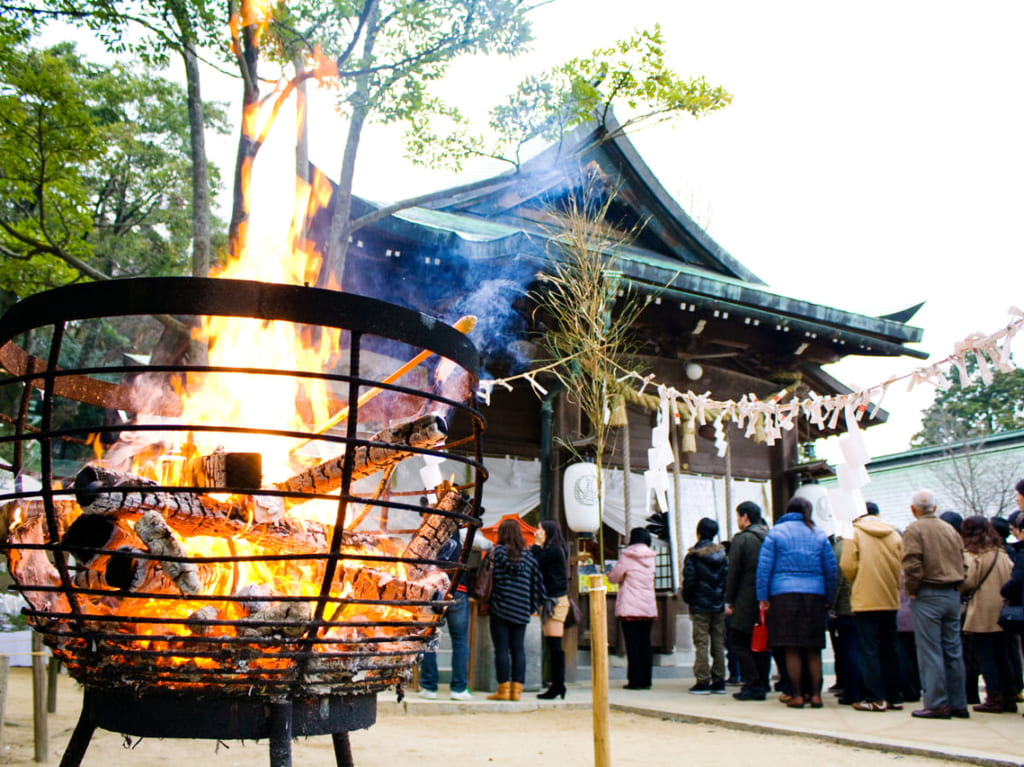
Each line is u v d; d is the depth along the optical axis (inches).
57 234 327.0
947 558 214.8
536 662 285.7
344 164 282.7
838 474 188.5
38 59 297.7
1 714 133.5
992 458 937.5
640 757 164.7
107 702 71.7
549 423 361.1
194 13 250.5
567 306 209.9
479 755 163.9
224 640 66.3
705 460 428.5
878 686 228.2
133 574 71.1
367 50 278.4
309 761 148.6
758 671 261.3
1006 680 229.8
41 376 66.2
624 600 295.6
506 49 278.5
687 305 378.0
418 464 330.6
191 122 284.2
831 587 234.7
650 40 271.4
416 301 356.5
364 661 74.7
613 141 421.7
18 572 77.9
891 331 434.0
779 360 445.7
